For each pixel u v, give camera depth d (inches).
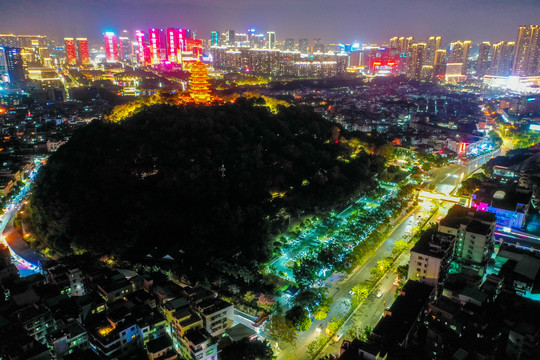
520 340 6638.8
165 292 7706.7
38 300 7529.5
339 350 7111.2
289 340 7126.0
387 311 7273.6
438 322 7052.2
